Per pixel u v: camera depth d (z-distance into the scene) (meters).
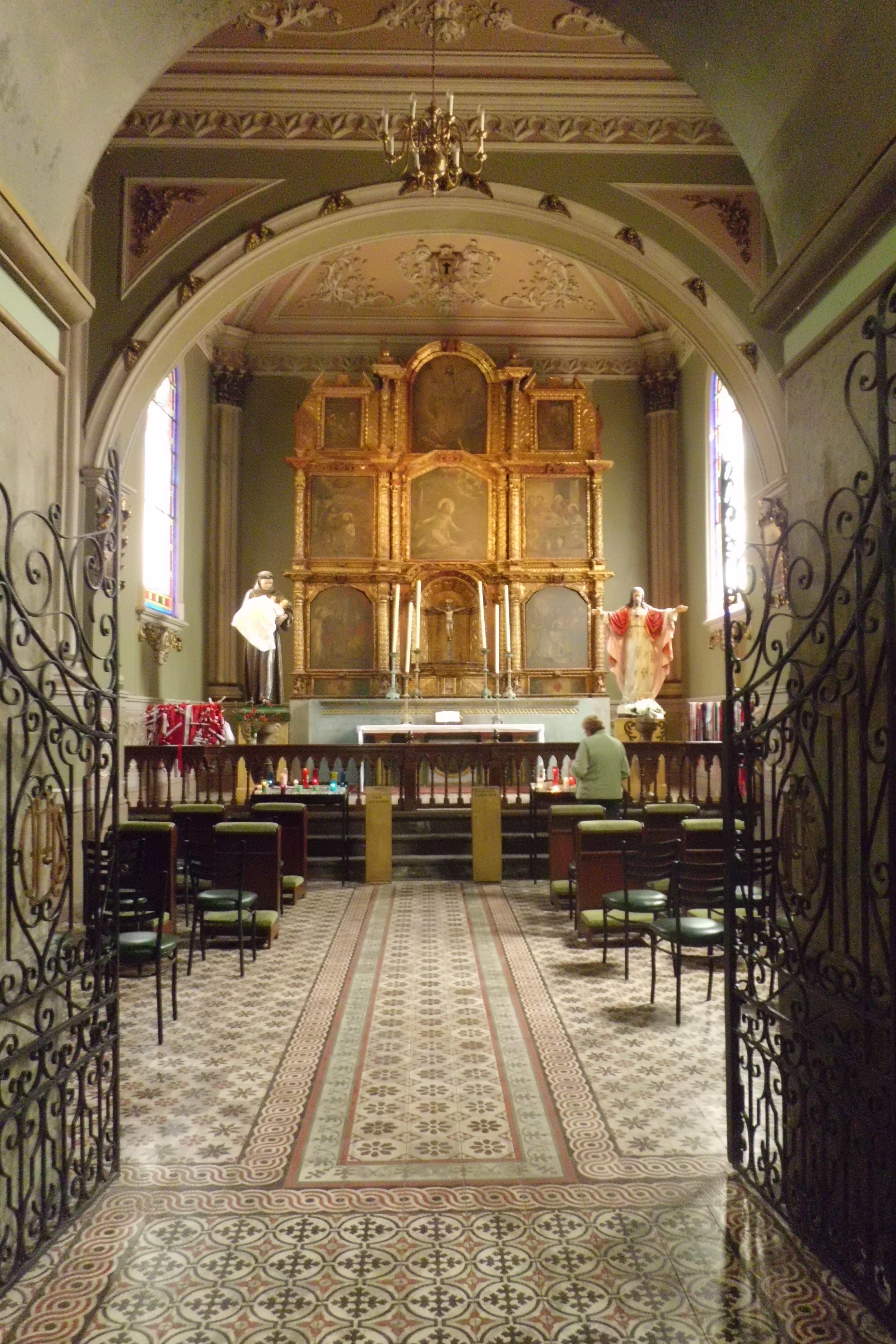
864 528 3.07
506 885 10.91
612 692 18.27
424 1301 3.23
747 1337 3.04
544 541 17.98
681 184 10.84
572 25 10.30
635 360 18.62
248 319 18.06
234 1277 3.37
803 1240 3.58
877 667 3.06
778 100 4.13
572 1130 4.59
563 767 14.06
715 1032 5.99
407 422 18.08
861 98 3.50
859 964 3.17
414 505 18.00
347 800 11.62
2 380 3.50
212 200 10.80
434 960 7.69
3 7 3.26
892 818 2.80
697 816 9.08
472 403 18.17
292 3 10.02
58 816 3.69
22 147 3.66
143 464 14.14
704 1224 3.72
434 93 10.47
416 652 17.14
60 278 3.77
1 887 3.51
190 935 8.07
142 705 13.98
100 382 10.51
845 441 3.56
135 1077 5.27
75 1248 3.54
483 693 17.56
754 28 4.02
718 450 16.42
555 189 10.85
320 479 17.89
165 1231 3.67
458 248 16.67
